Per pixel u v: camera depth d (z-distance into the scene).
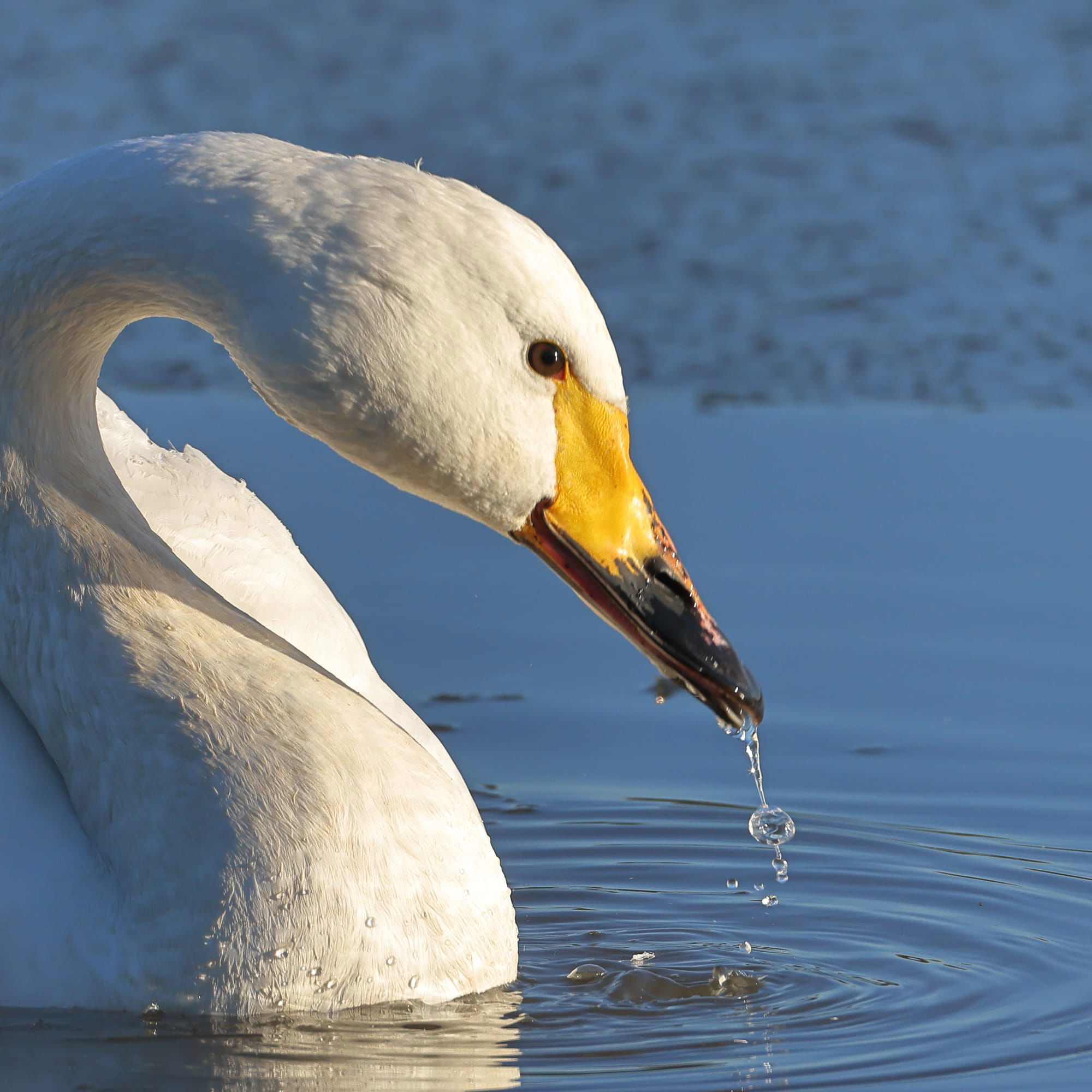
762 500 14.98
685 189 22.69
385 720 7.76
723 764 11.30
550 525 7.68
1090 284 19.88
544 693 12.20
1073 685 11.95
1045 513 14.63
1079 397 17.17
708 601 13.14
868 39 28.69
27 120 24.17
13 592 7.82
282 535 9.63
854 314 19.12
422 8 30.09
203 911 7.25
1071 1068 7.04
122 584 7.73
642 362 18.03
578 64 27.52
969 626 12.79
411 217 7.23
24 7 29.52
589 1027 7.55
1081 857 9.98
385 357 7.23
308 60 27.39
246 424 16.52
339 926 7.30
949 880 9.71
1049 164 23.48
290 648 7.94
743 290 19.73
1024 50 28.02
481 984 7.72
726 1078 6.93
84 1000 7.37
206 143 7.50
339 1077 6.84
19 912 7.42
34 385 7.77
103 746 7.52
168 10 29.64
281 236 7.21
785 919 9.21
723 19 29.69
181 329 19.64
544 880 9.78
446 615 13.26
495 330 7.32
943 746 11.29
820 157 23.77
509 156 23.66
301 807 7.32
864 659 12.34
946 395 17.23
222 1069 6.88
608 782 11.08
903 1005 7.90
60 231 7.54
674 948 8.76
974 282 19.94
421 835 7.52
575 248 20.81
